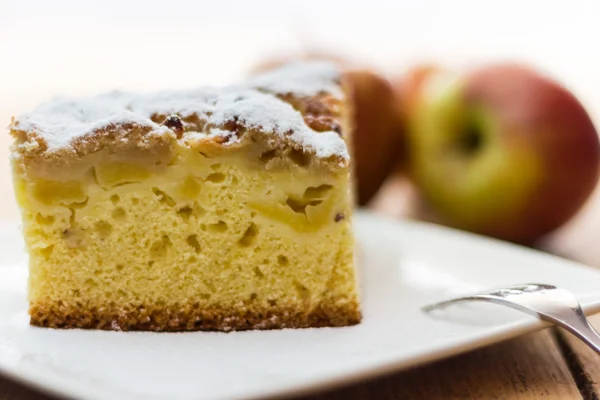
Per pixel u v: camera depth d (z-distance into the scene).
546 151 0.42
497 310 0.33
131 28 0.68
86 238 0.33
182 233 0.33
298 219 0.33
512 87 0.43
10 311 0.33
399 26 0.69
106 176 0.32
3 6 0.67
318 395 0.30
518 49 0.66
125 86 0.67
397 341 0.31
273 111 0.33
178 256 0.33
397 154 0.48
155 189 0.32
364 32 0.70
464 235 0.40
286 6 0.69
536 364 0.32
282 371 0.29
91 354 0.31
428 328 0.32
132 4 0.68
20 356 0.30
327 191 0.32
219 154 0.32
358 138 0.46
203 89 0.35
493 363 0.32
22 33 0.68
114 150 0.32
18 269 0.36
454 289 0.35
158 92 0.35
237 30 0.69
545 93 0.42
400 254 0.38
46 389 0.28
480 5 0.67
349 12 0.69
